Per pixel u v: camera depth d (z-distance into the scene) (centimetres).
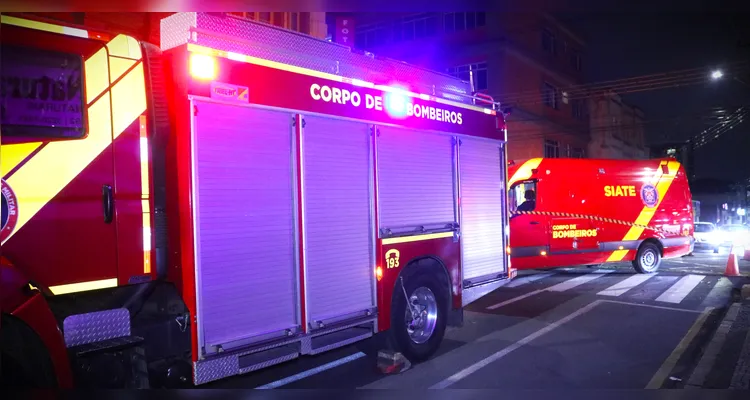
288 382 532
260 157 433
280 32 460
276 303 438
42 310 320
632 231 1306
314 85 482
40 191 331
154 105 386
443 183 630
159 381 404
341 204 502
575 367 573
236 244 411
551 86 3309
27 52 332
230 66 414
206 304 389
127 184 367
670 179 1381
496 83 2856
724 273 1295
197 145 389
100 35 361
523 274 1342
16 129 325
